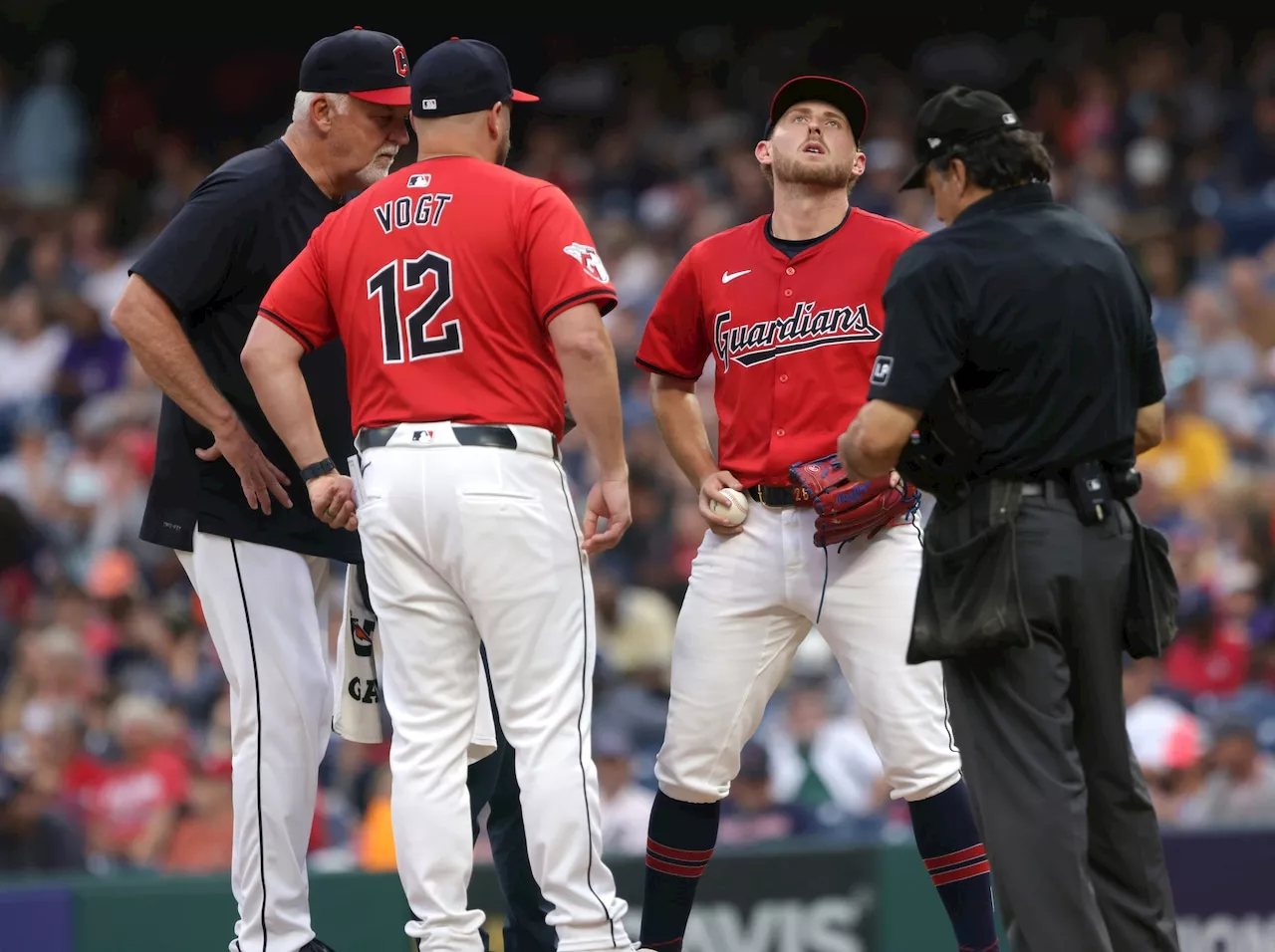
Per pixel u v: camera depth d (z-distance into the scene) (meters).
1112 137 58.03
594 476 42.47
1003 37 67.75
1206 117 58.25
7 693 31.91
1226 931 23.59
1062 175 57.06
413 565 14.19
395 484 14.06
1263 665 34.19
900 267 13.87
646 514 40.84
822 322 15.74
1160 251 51.06
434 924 13.81
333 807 29.19
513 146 66.81
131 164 65.31
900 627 15.69
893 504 15.38
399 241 14.24
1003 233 13.77
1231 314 47.53
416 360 14.14
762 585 15.97
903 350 13.53
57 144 62.19
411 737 14.16
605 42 70.00
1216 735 29.28
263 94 69.12
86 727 30.98
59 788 29.17
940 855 15.86
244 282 15.71
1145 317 14.20
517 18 70.00
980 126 14.06
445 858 13.91
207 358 15.83
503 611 13.97
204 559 15.80
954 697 14.19
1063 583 13.73
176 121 68.12
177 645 35.19
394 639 14.27
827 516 15.26
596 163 62.31
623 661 35.12
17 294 54.25
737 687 16.11
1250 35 66.00
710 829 16.48
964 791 15.91
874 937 22.66
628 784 28.19
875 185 55.62
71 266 56.09
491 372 14.05
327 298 14.80
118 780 29.36
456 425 13.99
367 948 20.95
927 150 14.25
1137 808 14.11
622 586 37.53
